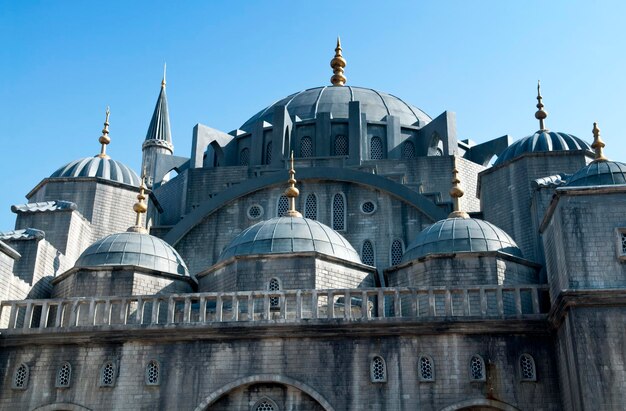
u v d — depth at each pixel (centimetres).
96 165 5425
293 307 4050
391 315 4256
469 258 4112
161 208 5816
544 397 3488
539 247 4422
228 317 4097
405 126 6094
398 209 5159
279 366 3616
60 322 3809
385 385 3550
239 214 5281
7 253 3956
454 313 4006
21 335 3756
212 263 5156
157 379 3647
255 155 5938
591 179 3572
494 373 3534
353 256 4412
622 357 3123
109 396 3638
